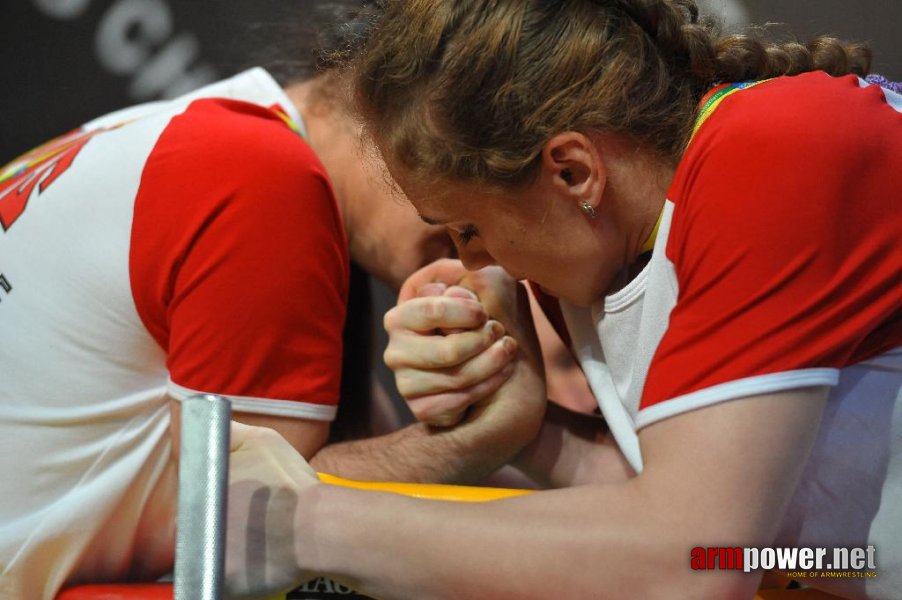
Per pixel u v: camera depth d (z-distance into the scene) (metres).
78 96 6.41
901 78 5.59
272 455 2.84
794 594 2.91
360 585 2.58
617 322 3.08
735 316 2.36
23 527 3.30
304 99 4.04
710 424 2.34
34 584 3.34
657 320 2.76
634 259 2.98
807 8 5.50
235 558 2.68
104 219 3.34
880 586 2.76
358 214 4.02
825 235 2.35
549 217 2.76
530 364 3.71
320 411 3.43
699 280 2.44
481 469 3.69
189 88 6.25
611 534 2.37
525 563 2.42
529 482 4.70
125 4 6.27
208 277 3.22
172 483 3.48
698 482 2.33
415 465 3.59
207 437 2.17
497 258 2.94
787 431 2.33
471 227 2.91
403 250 4.03
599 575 2.37
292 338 3.32
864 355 2.64
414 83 2.71
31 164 3.95
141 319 3.34
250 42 4.32
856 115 2.47
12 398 3.37
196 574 2.14
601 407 3.46
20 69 6.38
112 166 3.41
